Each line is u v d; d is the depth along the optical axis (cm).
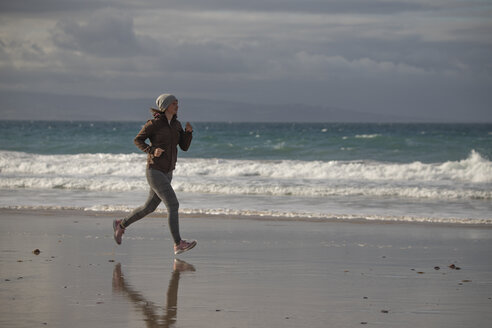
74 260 1127
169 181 1175
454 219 1756
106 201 2192
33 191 2545
